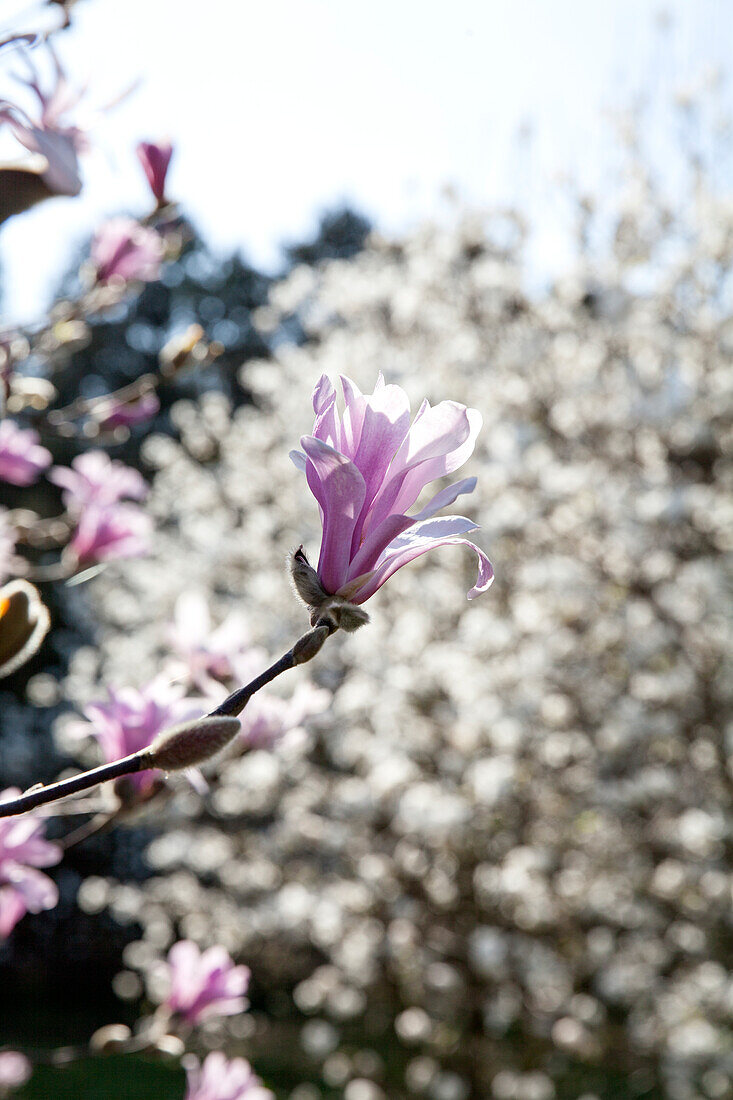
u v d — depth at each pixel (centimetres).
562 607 679
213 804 747
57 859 174
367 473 93
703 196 750
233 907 798
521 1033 759
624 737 647
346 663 732
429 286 812
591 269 759
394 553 93
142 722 168
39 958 1500
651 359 718
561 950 709
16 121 73
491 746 680
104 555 260
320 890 750
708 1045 632
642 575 671
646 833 682
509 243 805
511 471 683
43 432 265
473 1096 710
